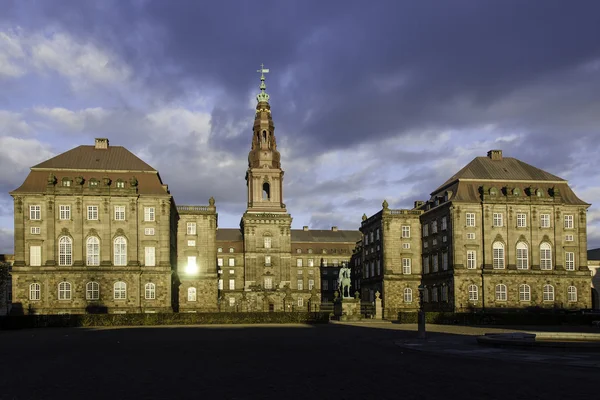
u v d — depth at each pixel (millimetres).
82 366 36781
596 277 134250
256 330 75938
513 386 27969
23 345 53312
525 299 116438
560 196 119625
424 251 132625
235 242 175500
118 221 109625
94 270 107125
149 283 109438
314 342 54750
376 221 140125
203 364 37344
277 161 163500
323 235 198125
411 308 132125
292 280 188375
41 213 107562
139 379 31172
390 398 25656
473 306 115125
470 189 119125
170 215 115500
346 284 112438
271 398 25750
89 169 111250
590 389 27047
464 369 33906
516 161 125812
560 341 45469
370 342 54469
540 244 118500
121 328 82625
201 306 129625
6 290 126438
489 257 116438
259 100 167500
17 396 26703
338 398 25703
